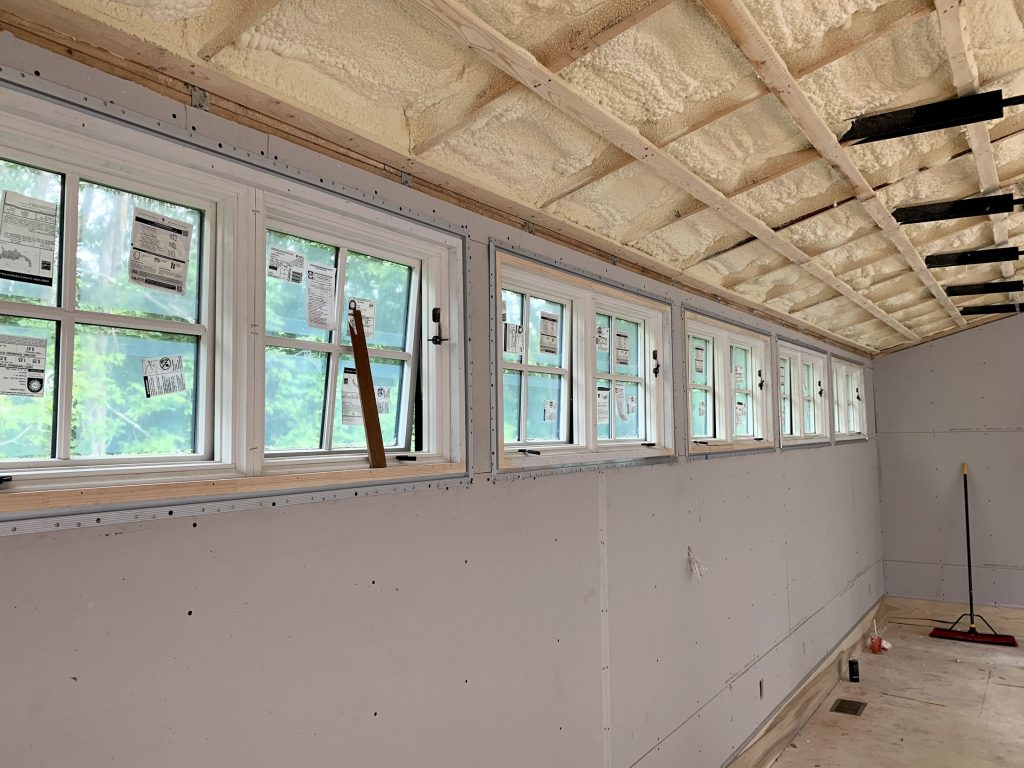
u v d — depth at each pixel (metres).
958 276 5.03
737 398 4.58
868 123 2.42
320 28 1.51
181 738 1.38
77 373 1.37
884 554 7.38
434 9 1.46
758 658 4.22
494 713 2.18
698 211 2.81
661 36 1.81
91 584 1.26
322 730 1.65
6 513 1.15
